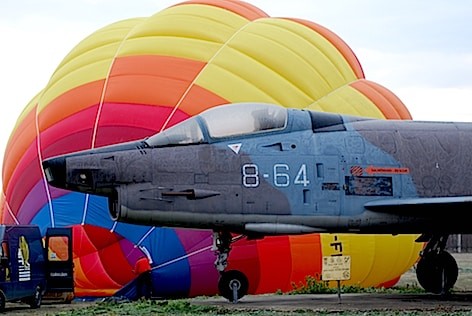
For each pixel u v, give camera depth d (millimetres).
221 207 16156
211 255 21531
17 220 23891
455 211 17250
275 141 16906
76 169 15539
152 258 21453
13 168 24891
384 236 23578
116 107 22750
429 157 17906
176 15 25594
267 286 22141
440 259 19734
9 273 17391
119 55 24484
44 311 17562
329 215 16828
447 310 14820
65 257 20375
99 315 14531
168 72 23375
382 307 15695
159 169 15945
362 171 17219
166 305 15836
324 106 24109
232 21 25734
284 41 25031
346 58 27531
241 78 23438
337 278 17156
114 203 16359
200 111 22344
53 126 23547
